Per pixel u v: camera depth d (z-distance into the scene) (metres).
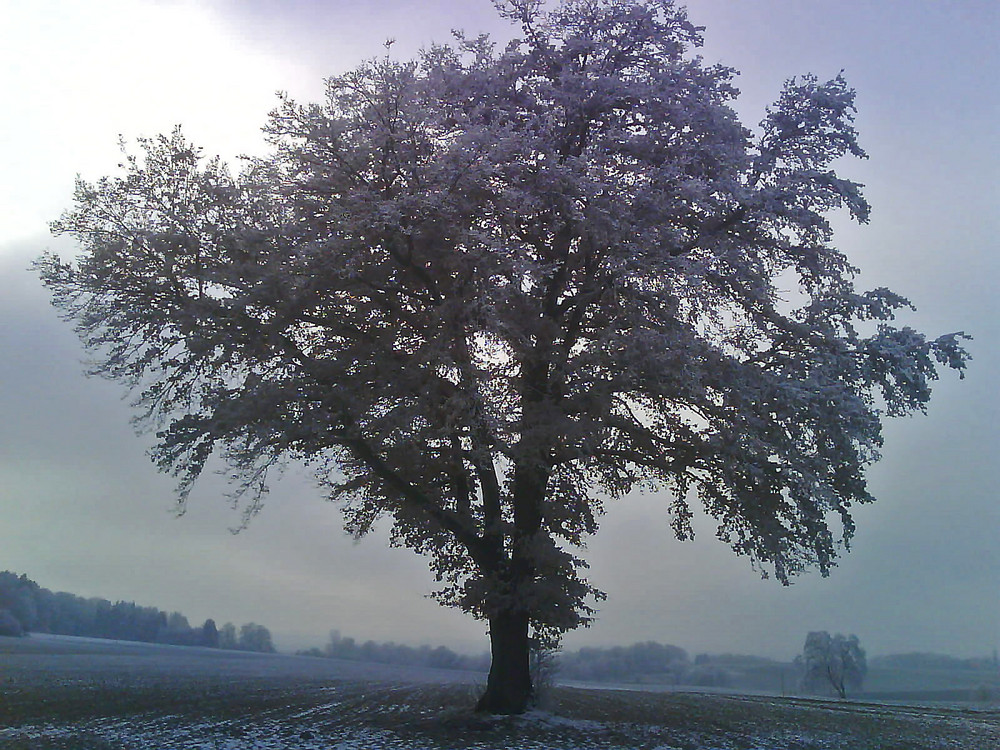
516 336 18.30
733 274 20.22
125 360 19.06
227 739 15.60
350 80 18.70
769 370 20.16
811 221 20.56
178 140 18.75
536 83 20.97
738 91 21.61
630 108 20.92
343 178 18.94
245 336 18.11
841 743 18.36
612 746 16.22
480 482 20.89
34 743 14.32
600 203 18.58
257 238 18.22
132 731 16.42
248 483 18.69
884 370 19.88
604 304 19.75
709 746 16.84
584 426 18.44
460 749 15.19
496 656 20.53
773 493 20.72
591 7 21.50
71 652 59.31
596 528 22.00
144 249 18.14
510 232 19.61
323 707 23.14
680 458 21.05
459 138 17.91
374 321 19.88
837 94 21.02
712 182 19.80
